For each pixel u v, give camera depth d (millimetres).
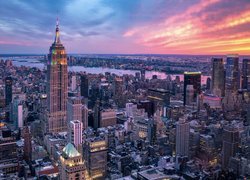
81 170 156125
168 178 195375
